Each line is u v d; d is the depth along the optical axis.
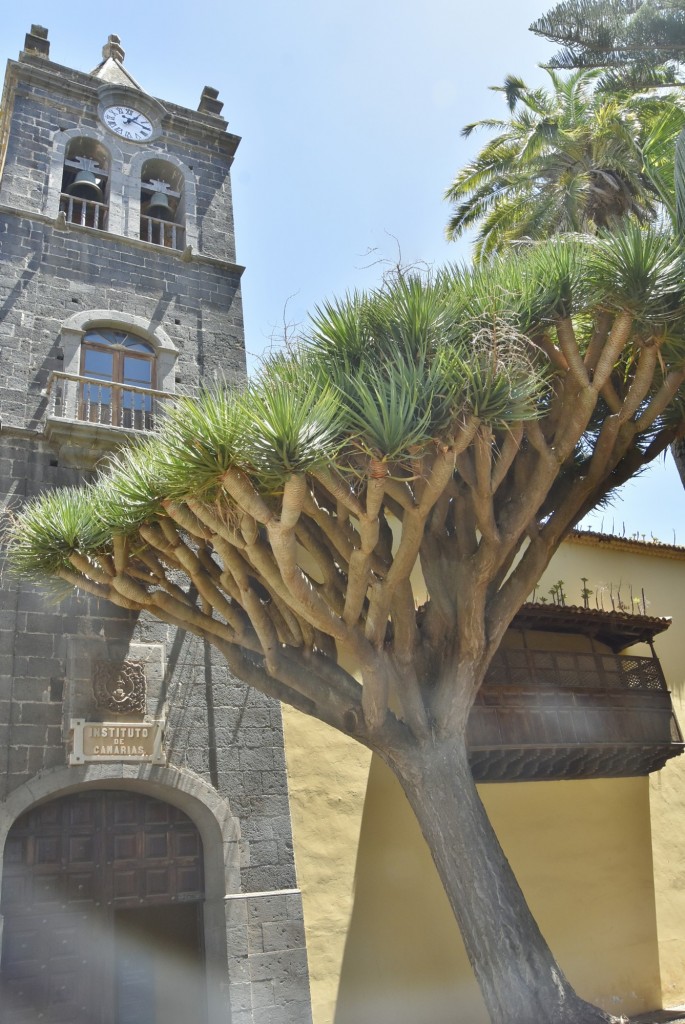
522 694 12.99
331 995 11.41
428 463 7.83
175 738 11.94
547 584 16.17
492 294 7.84
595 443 9.60
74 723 11.37
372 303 8.13
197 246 17.31
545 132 17.77
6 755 10.90
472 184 20.31
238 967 10.91
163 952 11.65
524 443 8.85
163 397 14.55
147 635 12.45
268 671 8.49
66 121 17.44
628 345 9.40
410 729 8.20
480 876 7.51
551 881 13.77
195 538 9.12
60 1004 10.38
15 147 16.47
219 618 12.88
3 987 10.16
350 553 8.12
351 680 8.66
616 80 14.55
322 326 8.14
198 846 11.97
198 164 18.58
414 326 7.70
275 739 12.58
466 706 8.28
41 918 10.65
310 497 8.00
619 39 12.05
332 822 12.49
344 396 7.37
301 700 8.94
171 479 7.47
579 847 14.31
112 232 16.45
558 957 13.28
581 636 15.05
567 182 17.67
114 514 8.87
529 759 13.00
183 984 11.47
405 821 12.98
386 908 12.26
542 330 8.20
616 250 7.93
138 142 18.08
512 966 7.14
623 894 14.40
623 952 13.94
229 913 11.14
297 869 11.98
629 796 15.33
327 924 11.81
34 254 15.27
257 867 11.66
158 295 16.08
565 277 8.03
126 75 19.91
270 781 12.27
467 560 8.49
